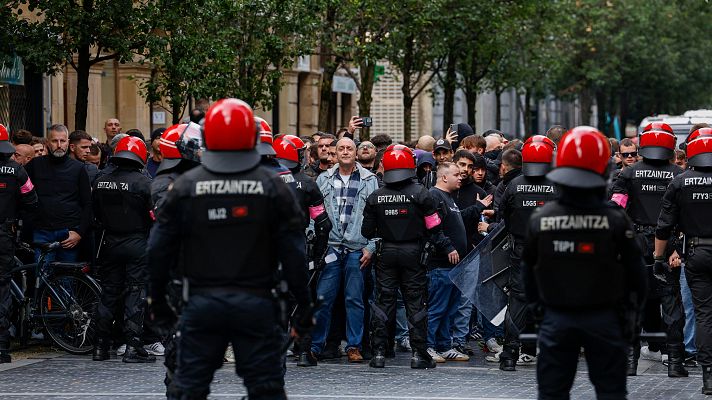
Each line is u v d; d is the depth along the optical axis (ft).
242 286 48.52
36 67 125.18
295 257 48.85
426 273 84.64
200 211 48.49
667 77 348.18
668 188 74.84
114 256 85.51
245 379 49.11
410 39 209.05
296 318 50.31
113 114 197.88
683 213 74.13
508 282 86.48
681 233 81.66
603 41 317.42
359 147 94.58
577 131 49.90
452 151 101.50
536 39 261.44
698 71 357.82
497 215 90.38
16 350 91.66
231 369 83.20
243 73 154.51
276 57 155.63
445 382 78.54
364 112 195.42
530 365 86.79
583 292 49.49
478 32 219.41
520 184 82.48
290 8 153.48
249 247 48.49
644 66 341.21
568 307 49.78
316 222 82.74
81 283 89.81
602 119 362.33
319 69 280.51
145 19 124.26
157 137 94.53
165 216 48.98
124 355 85.92
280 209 48.78
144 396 72.13
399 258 83.71
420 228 83.66
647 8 324.39
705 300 73.92
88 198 91.45
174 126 69.00
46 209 91.04
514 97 446.60
